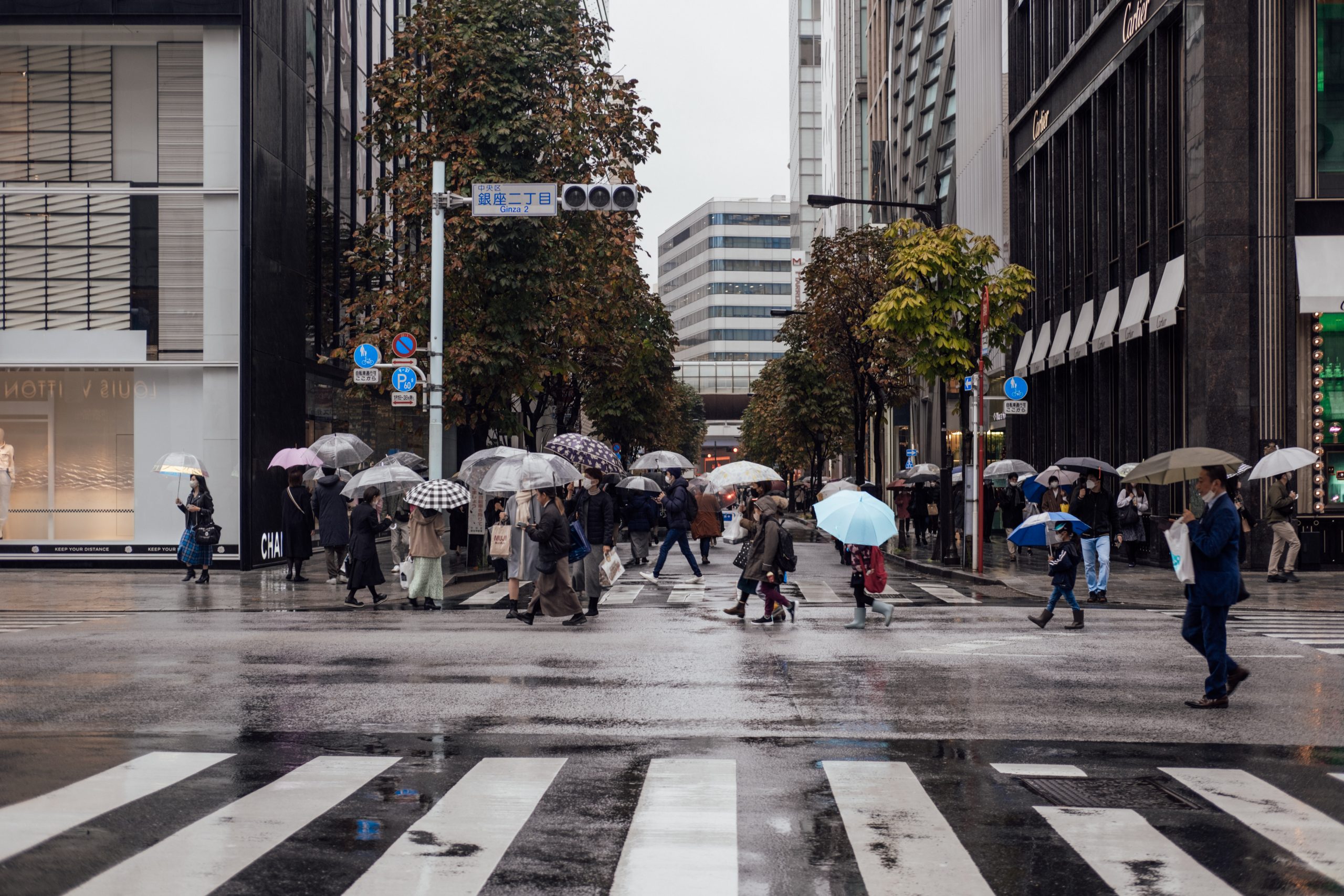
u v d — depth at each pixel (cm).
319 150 3105
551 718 930
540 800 679
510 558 1634
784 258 16400
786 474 8131
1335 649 1333
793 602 1866
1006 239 4238
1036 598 1962
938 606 1823
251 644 1370
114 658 1255
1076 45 3388
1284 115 2434
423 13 2611
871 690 1062
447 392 2575
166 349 2570
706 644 1365
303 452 2312
